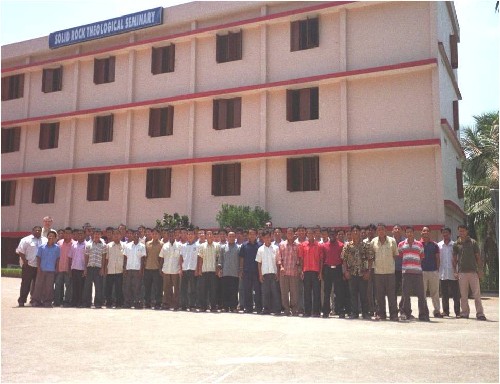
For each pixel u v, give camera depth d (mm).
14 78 24984
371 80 17172
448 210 17641
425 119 16203
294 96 18484
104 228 21562
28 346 6266
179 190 20156
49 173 22688
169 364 5273
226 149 19375
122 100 21922
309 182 17766
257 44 19312
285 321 8883
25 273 11102
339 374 4852
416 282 9359
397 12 17062
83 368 5098
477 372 4949
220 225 16969
